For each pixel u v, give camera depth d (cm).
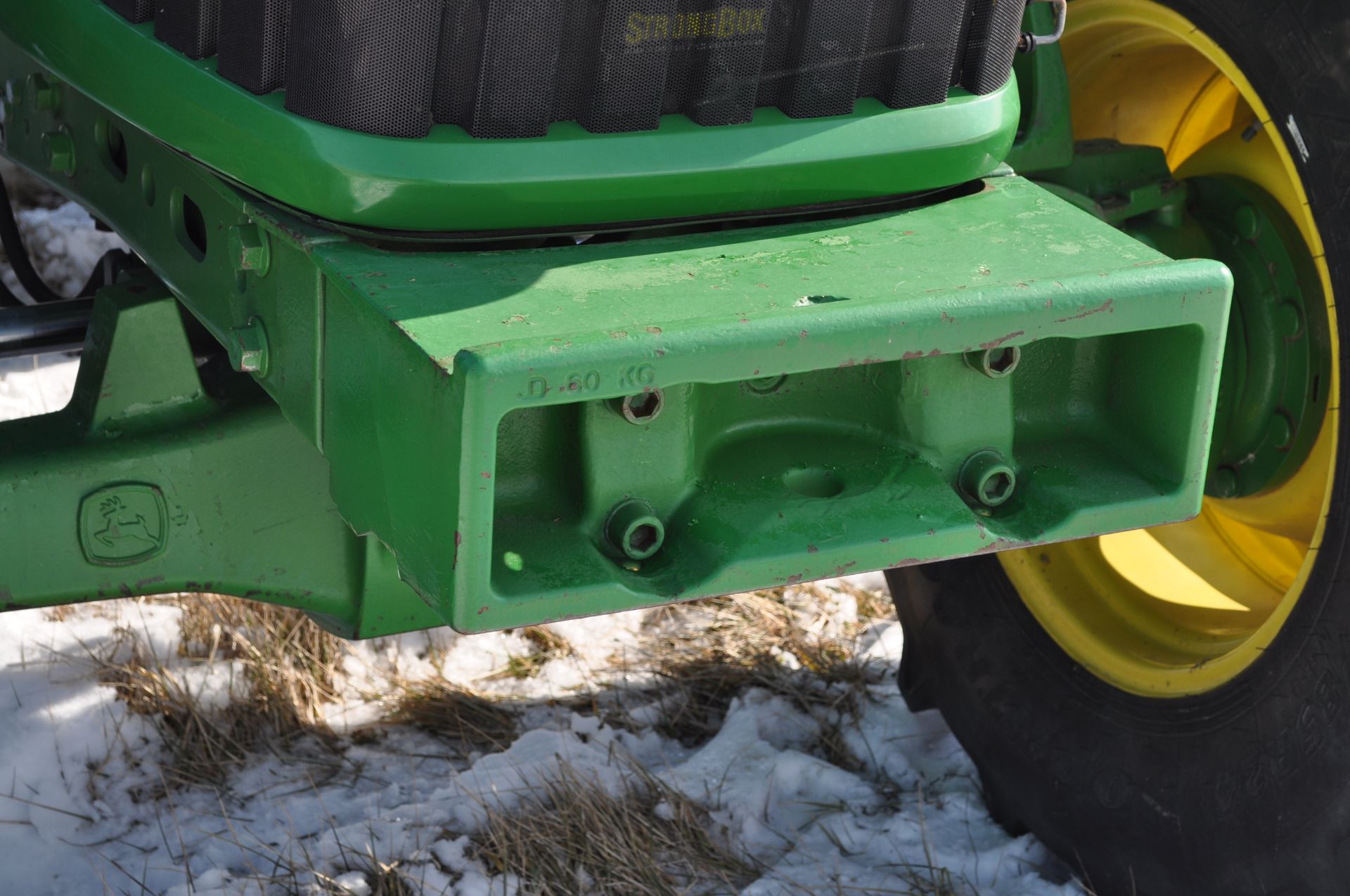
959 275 175
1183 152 294
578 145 175
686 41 178
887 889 262
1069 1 266
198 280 208
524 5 166
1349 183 215
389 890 255
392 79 166
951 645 293
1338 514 219
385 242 178
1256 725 231
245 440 224
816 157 187
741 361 158
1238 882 238
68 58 207
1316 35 217
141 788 284
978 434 192
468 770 293
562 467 176
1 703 296
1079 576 271
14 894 255
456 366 147
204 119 179
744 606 355
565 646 338
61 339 259
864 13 185
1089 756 263
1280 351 251
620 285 171
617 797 283
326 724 308
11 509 213
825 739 309
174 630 329
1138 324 176
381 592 239
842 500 183
